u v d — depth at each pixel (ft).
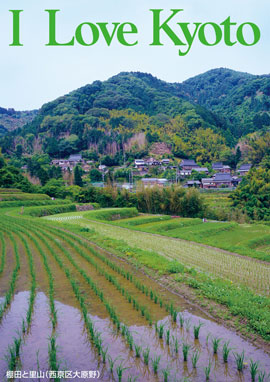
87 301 32.35
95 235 73.97
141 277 41.37
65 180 306.55
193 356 21.53
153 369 20.76
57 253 54.54
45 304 31.63
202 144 497.05
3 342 24.34
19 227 81.66
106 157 451.53
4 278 40.60
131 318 28.35
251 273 44.78
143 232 87.56
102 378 19.89
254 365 20.58
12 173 224.33
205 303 31.30
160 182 329.93
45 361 21.61
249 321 26.86
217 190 289.94
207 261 52.24
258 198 199.41
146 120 575.79
